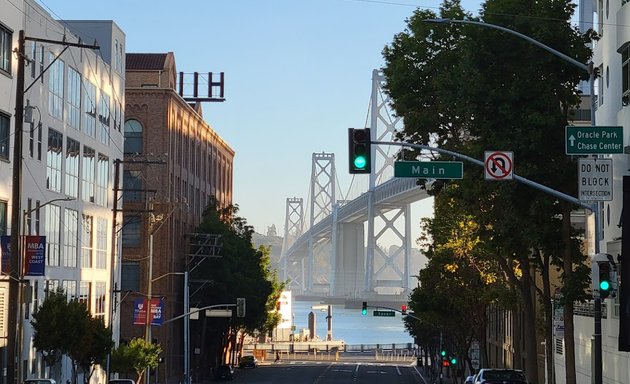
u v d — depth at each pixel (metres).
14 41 93.94
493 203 72.25
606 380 75.38
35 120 102.12
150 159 166.00
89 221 126.62
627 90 65.12
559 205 64.62
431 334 169.12
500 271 96.75
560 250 65.94
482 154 65.81
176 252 178.00
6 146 93.06
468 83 65.19
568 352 64.31
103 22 138.12
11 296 63.19
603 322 76.75
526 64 65.19
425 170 53.31
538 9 65.62
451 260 101.62
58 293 94.06
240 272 182.62
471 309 115.12
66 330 90.75
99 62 131.00
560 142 63.91
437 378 171.38
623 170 67.88
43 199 105.44
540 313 114.12
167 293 168.50
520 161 64.00
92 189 128.00
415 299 122.44
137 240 167.25
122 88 145.50
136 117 170.88
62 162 113.44
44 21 105.50
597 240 50.59
